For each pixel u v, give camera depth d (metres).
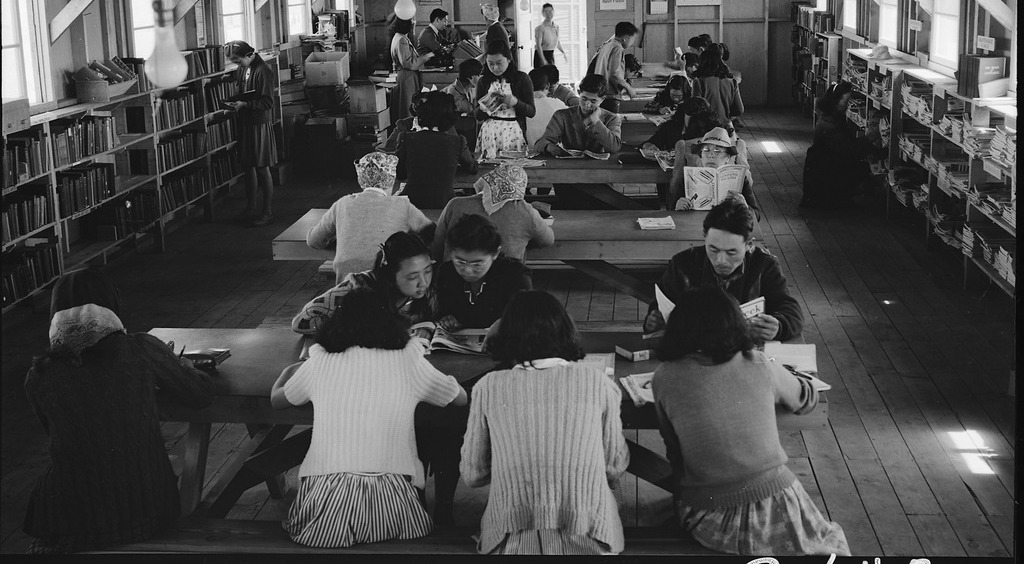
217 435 5.50
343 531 3.66
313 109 13.53
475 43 17.47
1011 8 7.55
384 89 13.73
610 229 6.48
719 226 4.38
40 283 7.72
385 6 19.94
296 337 4.58
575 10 18.44
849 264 8.77
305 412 3.97
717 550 3.57
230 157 11.41
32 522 3.76
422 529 3.76
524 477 3.48
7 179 7.30
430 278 4.60
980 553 4.24
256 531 3.79
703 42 14.35
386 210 5.74
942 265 8.64
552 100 9.57
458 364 4.26
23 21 7.92
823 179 10.67
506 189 5.79
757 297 4.51
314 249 6.43
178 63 3.90
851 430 5.47
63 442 3.70
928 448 5.23
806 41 17.09
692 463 3.59
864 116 12.00
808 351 4.17
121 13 9.48
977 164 7.75
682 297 3.63
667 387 3.60
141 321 7.66
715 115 8.16
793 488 3.57
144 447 3.77
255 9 13.15
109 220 8.95
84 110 8.34
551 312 3.60
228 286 8.54
